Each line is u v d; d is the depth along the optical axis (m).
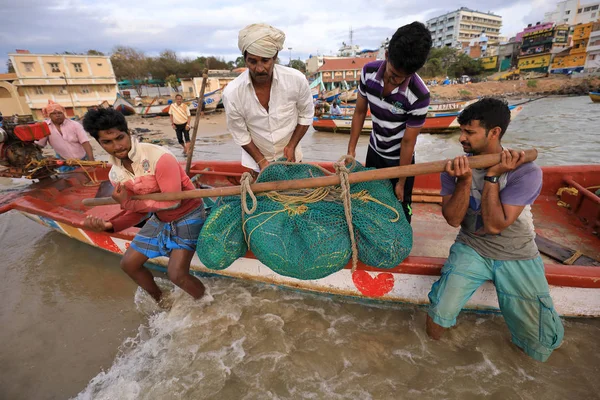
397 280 2.68
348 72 52.69
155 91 58.41
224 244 2.39
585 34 52.69
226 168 4.89
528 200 1.93
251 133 3.19
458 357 2.39
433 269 2.54
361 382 2.26
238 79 2.83
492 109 1.90
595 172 3.70
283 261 2.23
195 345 2.63
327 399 2.17
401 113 2.54
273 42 2.39
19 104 34.91
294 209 2.41
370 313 2.85
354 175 2.17
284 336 2.67
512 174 1.97
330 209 2.39
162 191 2.49
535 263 2.09
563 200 3.76
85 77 36.97
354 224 2.27
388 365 2.38
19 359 2.70
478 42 80.62
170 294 3.18
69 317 3.12
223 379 2.34
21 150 4.82
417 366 2.35
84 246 4.24
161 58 56.97
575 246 3.12
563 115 18.50
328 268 2.21
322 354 2.49
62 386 2.44
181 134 10.97
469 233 2.28
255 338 2.66
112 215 4.13
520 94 46.59
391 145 2.82
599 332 2.49
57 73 35.38
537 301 2.06
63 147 5.12
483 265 2.20
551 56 58.62
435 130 13.51
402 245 2.20
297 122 3.18
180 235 2.67
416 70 2.16
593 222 3.37
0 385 2.49
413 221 3.70
